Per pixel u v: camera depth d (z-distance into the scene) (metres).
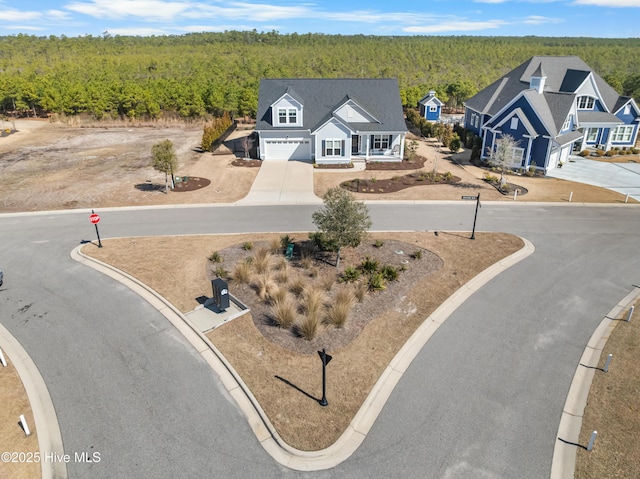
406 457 10.86
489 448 11.11
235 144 46.41
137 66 95.12
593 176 35.91
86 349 14.69
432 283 18.91
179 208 28.41
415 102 66.81
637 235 24.31
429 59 114.94
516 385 13.23
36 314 16.67
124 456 10.80
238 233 24.19
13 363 14.02
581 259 21.38
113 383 13.17
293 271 19.58
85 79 82.25
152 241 23.12
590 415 12.09
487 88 49.44
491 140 39.44
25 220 26.34
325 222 19.38
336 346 14.77
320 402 12.42
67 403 12.41
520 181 34.66
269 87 41.97
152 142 47.62
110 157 41.16
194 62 101.38
